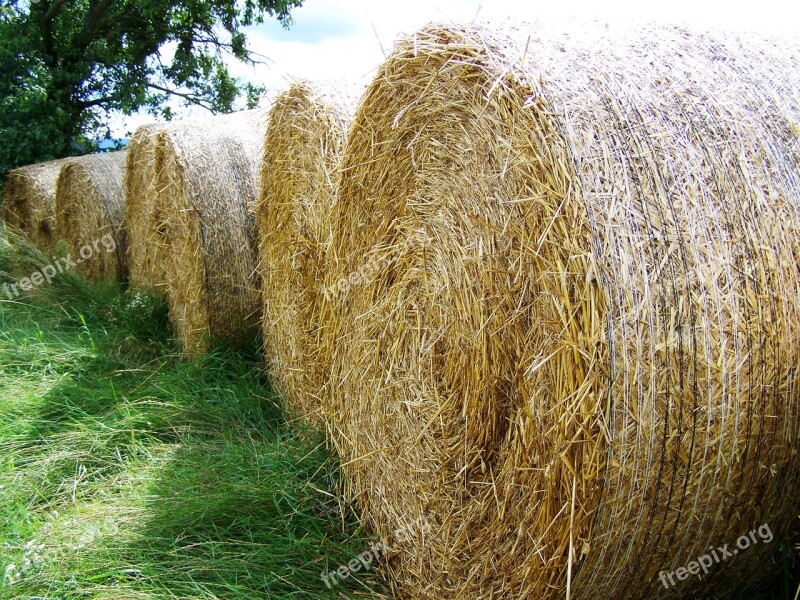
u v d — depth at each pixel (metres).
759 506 2.09
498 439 2.34
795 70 2.29
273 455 3.66
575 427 1.87
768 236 1.97
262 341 5.31
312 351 4.03
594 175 1.87
